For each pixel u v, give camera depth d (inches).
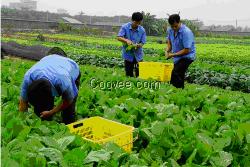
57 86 105.0
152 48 650.2
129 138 99.4
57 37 879.7
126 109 130.3
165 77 215.0
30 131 93.7
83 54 442.6
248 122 119.3
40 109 108.0
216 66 349.4
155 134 102.0
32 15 1566.2
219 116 124.0
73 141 86.4
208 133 104.0
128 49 232.5
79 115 128.9
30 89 104.0
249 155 94.5
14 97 136.9
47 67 106.1
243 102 163.0
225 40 1120.8
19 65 229.8
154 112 124.0
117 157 81.6
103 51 552.7
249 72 339.3
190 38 202.2
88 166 75.9
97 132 111.7
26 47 419.5
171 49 214.2
